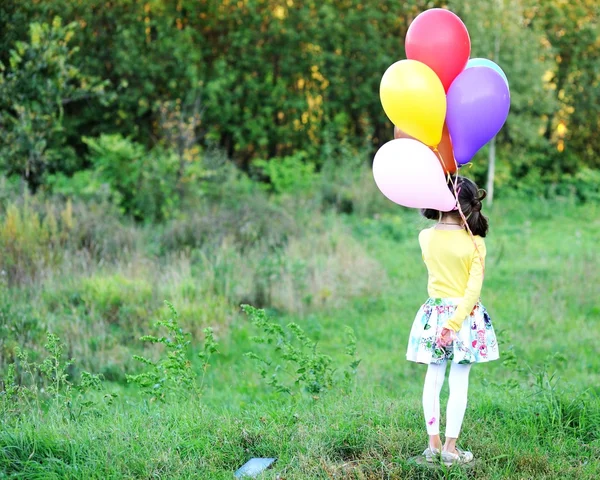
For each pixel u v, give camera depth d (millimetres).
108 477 3656
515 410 4754
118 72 16312
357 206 15609
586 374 7000
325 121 18469
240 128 17594
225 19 18016
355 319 9070
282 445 4059
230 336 8164
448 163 4031
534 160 19578
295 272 9859
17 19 12500
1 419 4422
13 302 7793
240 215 11984
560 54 19844
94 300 8336
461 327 3748
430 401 3848
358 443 4059
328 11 17719
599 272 10789
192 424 4402
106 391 6340
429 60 3852
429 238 3896
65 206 11180
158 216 13133
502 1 17359
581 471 3832
